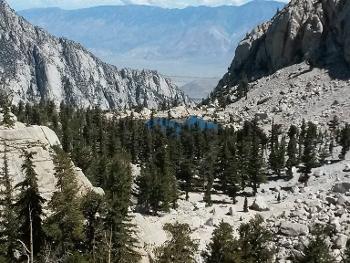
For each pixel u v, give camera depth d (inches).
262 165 5236.2
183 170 5029.5
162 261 1838.1
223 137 6998.0
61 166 2010.3
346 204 3764.8
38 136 2787.9
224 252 2158.0
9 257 1781.5
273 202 4443.9
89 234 1929.1
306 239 3095.5
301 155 5895.7
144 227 2610.7
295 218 3676.2
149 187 4271.7
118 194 2669.8
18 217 1798.7
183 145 6638.8
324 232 2901.1
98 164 4542.3
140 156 6756.9
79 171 2795.3
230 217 4050.2
